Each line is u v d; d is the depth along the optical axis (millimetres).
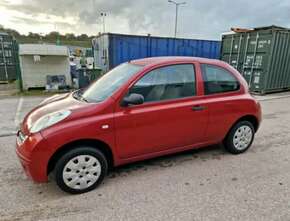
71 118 2725
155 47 12789
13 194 2854
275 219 2420
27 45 12258
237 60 11453
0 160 3758
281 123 5961
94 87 3525
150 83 3156
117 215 2484
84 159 2848
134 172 3387
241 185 3053
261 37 10227
